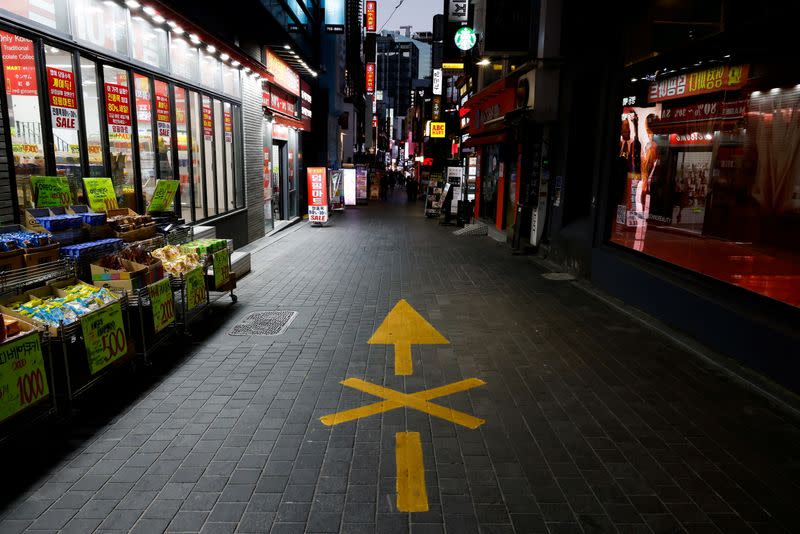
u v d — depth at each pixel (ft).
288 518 9.66
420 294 27.55
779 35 16.29
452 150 110.83
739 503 10.22
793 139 15.83
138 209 24.94
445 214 66.08
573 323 22.47
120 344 15.14
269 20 43.45
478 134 60.75
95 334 13.87
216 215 36.32
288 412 13.98
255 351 18.65
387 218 74.13
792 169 15.83
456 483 10.83
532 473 11.23
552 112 37.50
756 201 17.38
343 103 108.78
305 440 12.51
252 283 29.58
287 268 34.27
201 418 13.56
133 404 14.33
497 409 14.29
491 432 13.01
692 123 21.24
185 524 9.47
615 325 22.18
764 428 13.24
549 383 16.07
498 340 20.17
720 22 19.26
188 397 14.82
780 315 15.85
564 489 10.66
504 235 48.80
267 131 51.34
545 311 24.38
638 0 25.49
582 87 34.47
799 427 13.29
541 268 35.50
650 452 12.10
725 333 17.84
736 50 18.37
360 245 45.91
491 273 33.55
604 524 9.59
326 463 11.52
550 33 36.60
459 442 12.50
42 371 12.04
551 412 14.12
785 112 16.20
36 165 17.94
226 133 38.40
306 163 89.66
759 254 17.06
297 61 55.98
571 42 34.94
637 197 25.86
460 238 52.06
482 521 9.64
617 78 27.58
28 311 13.06
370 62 168.55
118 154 23.40
